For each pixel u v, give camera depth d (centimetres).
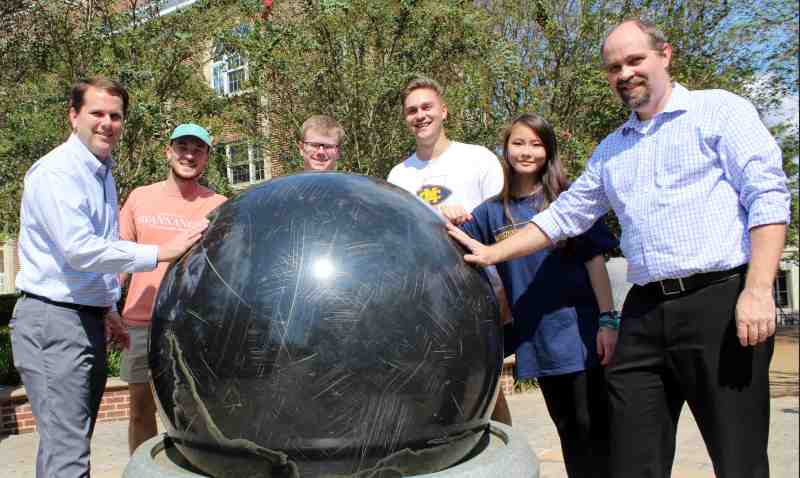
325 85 986
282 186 249
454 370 228
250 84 973
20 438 688
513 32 1168
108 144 332
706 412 269
